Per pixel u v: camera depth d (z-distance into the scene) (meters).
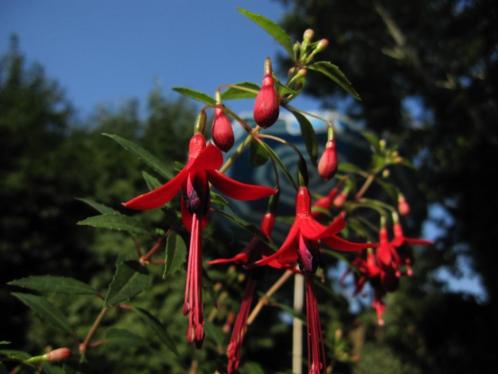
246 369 2.17
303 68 1.80
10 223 11.38
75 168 12.49
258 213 4.05
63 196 12.09
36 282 1.77
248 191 1.32
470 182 9.36
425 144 10.53
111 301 1.49
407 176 3.87
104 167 12.02
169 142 12.22
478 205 9.26
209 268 2.47
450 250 9.81
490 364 8.98
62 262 11.57
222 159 1.28
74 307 8.08
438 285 10.48
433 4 10.96
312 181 3.44
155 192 1.27
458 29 10.19
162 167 1.77
